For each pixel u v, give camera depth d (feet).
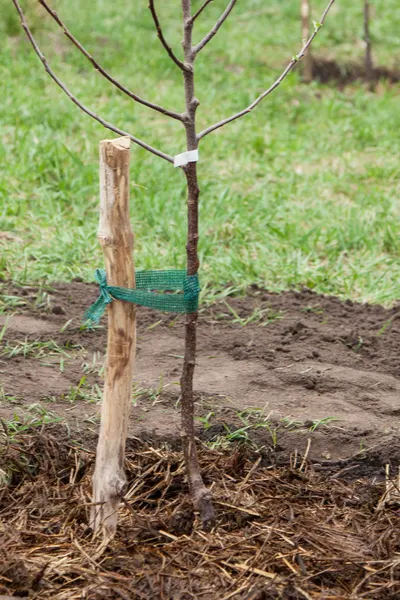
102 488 16.99
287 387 23.86
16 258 31.81
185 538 17.01
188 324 17.06
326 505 19.03
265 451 20.76
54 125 46.65
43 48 59.06
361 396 23.54
